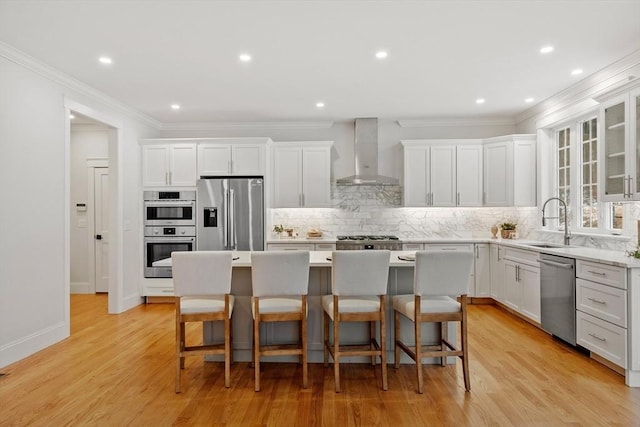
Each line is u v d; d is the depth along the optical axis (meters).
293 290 2.86
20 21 2.88
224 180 5.50
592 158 4.43
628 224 3.70
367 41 3.27
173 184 5.64
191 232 5.60
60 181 3.92
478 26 3.01
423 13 2.81
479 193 5.70
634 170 3.19
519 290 4.54
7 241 3.29
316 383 2.94
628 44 3.35
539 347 3.68
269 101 5.01
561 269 3.63
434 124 6.04
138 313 5.04
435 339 3.32
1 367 3.21
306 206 5.84
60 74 3.90
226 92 4.62
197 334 4.12
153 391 2.81
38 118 3.65
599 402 2.60
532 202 5.40
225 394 2.77
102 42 3.24
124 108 5.13
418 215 6.08
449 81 4.27
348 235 6.11
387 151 6.11
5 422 2.38
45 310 3.70
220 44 3.30
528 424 2.35
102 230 6.45
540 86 4.45
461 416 2.45
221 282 2.84
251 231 5.51
